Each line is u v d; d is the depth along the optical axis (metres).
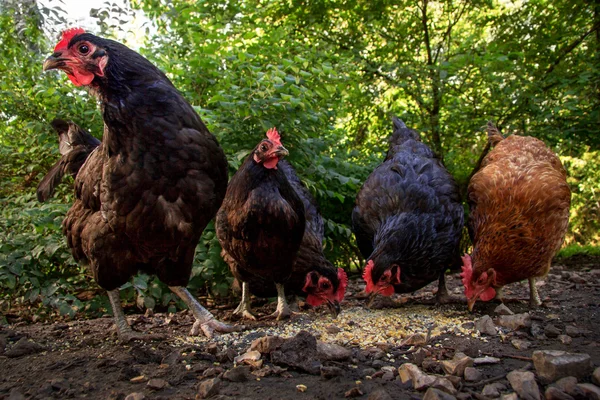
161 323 0.96
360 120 2.15
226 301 1.27
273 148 0.92
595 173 3.08
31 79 1.31
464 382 0.58
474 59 1.82
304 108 1.18
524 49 2.00
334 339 0.79
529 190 0.95
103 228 0.72
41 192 0.92
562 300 1.07
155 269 0.78
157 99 0.66
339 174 1.35
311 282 1.03
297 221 0.95
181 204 0.69
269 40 1.33
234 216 0.95
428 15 2.15
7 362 0.69
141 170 0.66
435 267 1.05
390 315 0.97
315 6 2.02
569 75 1.90
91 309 1.14
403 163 1.18
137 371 0.62
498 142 1.28
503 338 0.75
